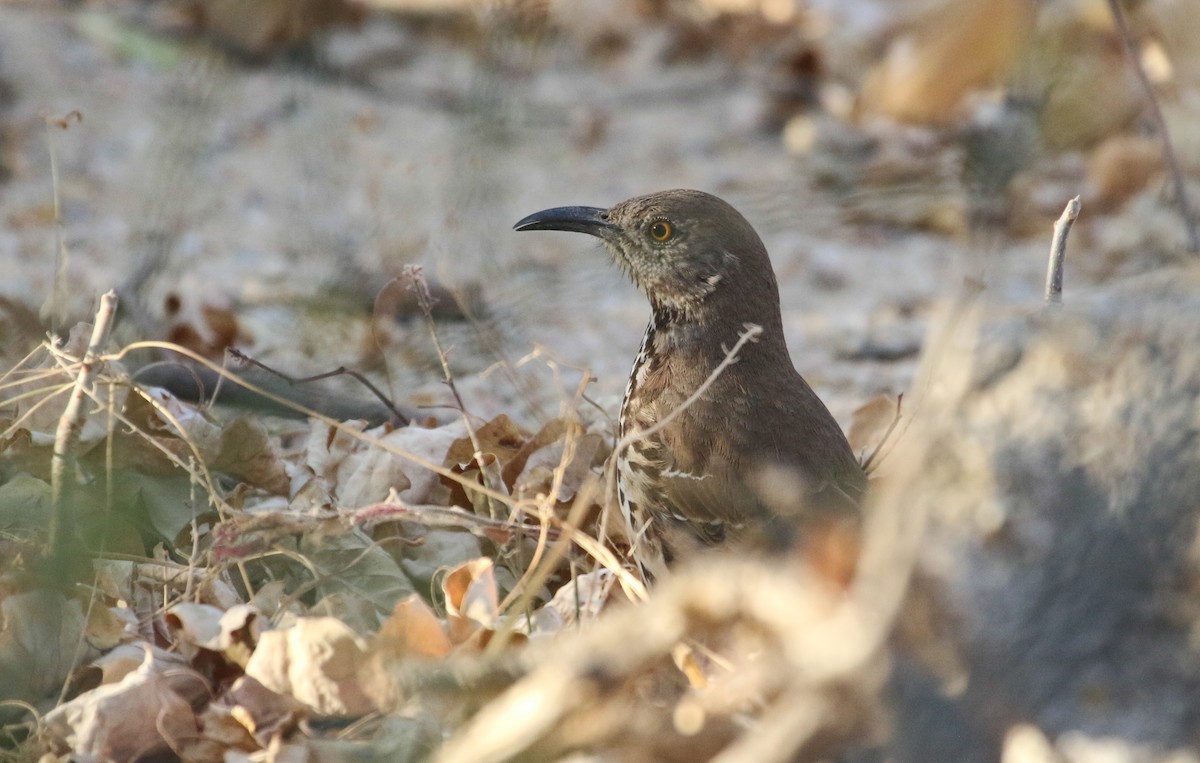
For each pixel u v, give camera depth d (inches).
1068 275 651.5
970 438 245.3
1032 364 250.2
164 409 334.6
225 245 643.5
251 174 716.0
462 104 752.3
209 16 803.4
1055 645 231.3
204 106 740.7
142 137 753.6
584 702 224.2
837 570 226.2
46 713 292.0
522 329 565.6
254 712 285.6
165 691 285.3
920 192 730.8
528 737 224.7
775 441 374.3
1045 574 234.5
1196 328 244.7
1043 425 243.6
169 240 587.8
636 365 405.4
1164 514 234.5
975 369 253.1
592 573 337.1
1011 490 239.6
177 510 357.1
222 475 375.2
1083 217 719.7
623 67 918.4
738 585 219.0
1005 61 636.1
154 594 325.7
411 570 351.6
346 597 323.9
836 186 753.6
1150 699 229.0
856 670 207.9
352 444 404.2
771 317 397.7
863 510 354.6
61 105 792.9
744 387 385.1
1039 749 220.4
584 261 666.8
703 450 371.6
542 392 510.6
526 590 316.5
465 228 629.0
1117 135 750.5
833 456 377.7
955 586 232.8
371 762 269.6
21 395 351.9
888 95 776.9
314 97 800.9
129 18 870.4
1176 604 231.1
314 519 323.6
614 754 232.7
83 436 359.3
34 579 296.5
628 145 817.5
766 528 360.8
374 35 889.5
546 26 695.7
